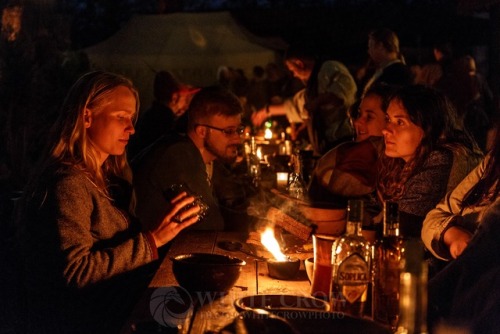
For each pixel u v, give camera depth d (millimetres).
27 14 5848
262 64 13031
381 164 3564
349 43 15758
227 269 2383
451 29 15242
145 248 2814
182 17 13250
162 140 4109
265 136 8172
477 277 2062
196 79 12828
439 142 3131
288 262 2637
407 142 3127
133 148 7363
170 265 2867
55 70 6000
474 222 2727
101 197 2936
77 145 2930
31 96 5656
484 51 15141
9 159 5445
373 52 6910
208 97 4164
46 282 2803
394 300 2041
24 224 2824
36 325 2863
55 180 2797
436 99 3129
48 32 6207
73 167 2865
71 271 2697
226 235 3557
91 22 19453
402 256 2039
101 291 2855
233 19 13625
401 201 3123
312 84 7594
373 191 4117
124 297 2943
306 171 5887
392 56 6832
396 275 2041
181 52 12750
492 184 2658
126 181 3414
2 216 3299
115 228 2986
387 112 3180
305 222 3186
